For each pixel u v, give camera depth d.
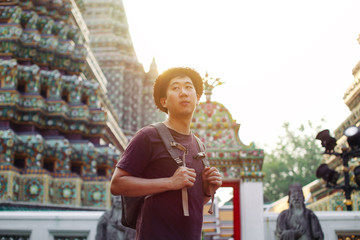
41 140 16.94
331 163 19.56
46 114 18.41
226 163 11.30
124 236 9.05
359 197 16.73
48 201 16.47
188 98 2.60
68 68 20.42
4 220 10.06
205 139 11.49
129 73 33.47
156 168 2.50
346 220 10.19
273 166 52.75
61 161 17.70
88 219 10.04
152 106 35.25
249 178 11.09
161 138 2.53
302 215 9.53
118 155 20.05
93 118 19.95
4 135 16.02
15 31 18.19
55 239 10.02
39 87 18.33
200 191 2.53
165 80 2.68
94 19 33.59
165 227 2.39
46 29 19.81
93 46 33.16
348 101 18.95
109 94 32.16
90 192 18.30
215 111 11.63
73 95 19.56
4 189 15.27
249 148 11.26
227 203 29.66
